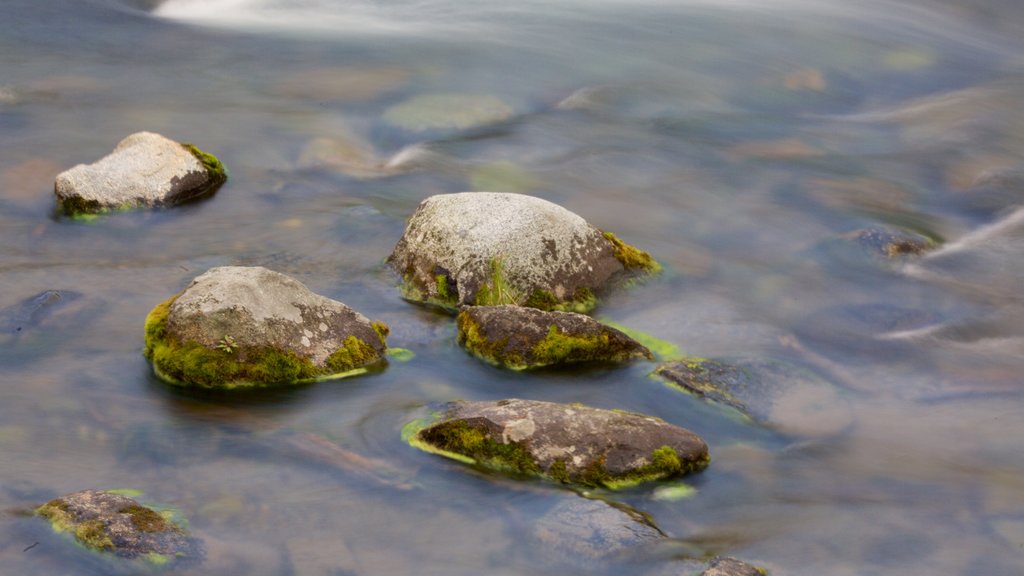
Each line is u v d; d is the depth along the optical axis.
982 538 5.99
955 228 7.34
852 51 9.73
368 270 6.79
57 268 6.74
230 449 6.09
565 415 6.08
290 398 6.25
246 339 6.27
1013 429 6.32
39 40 8.51
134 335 6.45
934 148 7.99
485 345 6.41
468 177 7.48
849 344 6.64
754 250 7.11
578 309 6.65
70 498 5.89
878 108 8.64
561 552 5.87
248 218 7.09
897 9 10.99
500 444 6.05
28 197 7.12
